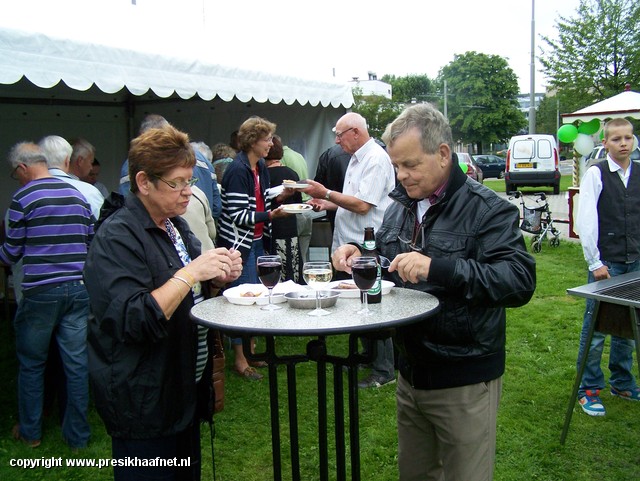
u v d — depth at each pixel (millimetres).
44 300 3172
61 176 3520
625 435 3424
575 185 10211
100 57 4035
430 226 1958
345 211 4219
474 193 1908
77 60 3875
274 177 5098
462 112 52000
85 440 3408
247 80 5277
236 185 4219
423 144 1834
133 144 1908
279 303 1858
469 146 54531
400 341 1974
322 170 5117
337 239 4309
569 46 21062
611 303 2936
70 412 3365
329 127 6621
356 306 1762
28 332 3248
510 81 51938
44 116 7090
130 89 4266
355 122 4090
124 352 1815
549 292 6867
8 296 5652
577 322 5625
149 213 1951
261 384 4281
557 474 3055
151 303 1742
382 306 1714
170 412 1894
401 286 2109
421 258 1778
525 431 3500
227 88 5074
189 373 1946
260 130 4223
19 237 3143
